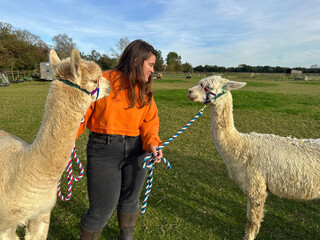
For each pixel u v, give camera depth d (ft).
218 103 8.87
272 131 22.61
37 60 115.24
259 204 8.36
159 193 11.46
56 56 5.43
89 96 4.96
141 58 5.63
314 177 7.78
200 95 9.00
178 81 104.88
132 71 5.61
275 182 8.21
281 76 163.22
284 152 8.33
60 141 4.89
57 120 4.82
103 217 6.31
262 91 61.52
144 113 6.38
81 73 4.80
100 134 5.91
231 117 8.95
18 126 21.59
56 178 5.27
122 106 5.75
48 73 89.61
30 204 5.28
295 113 31.42
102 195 6.09
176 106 36.17
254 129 23.27
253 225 8.34
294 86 84.48
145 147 6.46
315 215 10.20
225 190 11.94
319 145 8.45
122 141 5.99
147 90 6.07
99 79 5.14
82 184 12.01
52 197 5.73
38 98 40.55
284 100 43.50
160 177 13.03
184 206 10.50
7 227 5.68
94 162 5.99
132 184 6.64
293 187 8.04
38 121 23.66
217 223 9.52
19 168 5.15
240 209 10.50
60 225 8.96
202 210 10.27
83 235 6.42
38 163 5.00
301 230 9.28
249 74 182.39
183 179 12.87
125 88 5.73
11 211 5.32
